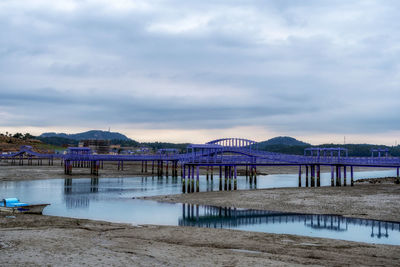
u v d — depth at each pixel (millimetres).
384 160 67375
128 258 16984
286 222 33031
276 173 119125
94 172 90500
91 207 41500
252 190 56312
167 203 44250
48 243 19625
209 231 26984
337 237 27328
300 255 19984
